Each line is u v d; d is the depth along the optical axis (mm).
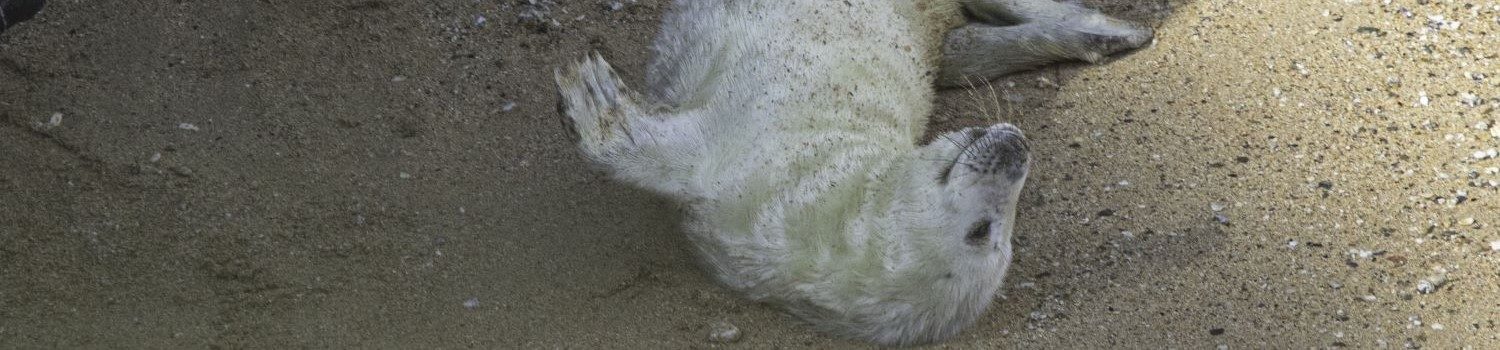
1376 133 5262
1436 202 4938
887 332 4359
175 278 4715
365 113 5516
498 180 5223
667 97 5066
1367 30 5758
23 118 5352
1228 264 4758
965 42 5750
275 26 5879
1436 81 5469
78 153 5223
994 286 4355
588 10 6168
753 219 4406
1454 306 4520
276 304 4609
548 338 4465
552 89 5688
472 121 5516
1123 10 6051
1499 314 4469
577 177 5230
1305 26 5809
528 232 4961
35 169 5137
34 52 5684
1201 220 4953
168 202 5043
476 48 5895
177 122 5410
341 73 5703
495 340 4457
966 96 5715
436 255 4848
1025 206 5078
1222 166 5176
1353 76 5531
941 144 4328
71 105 5445
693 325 4508
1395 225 4863
